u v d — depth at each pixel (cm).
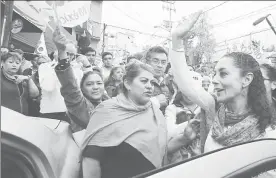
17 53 186
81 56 210
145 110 222
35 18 188
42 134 190
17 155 179
